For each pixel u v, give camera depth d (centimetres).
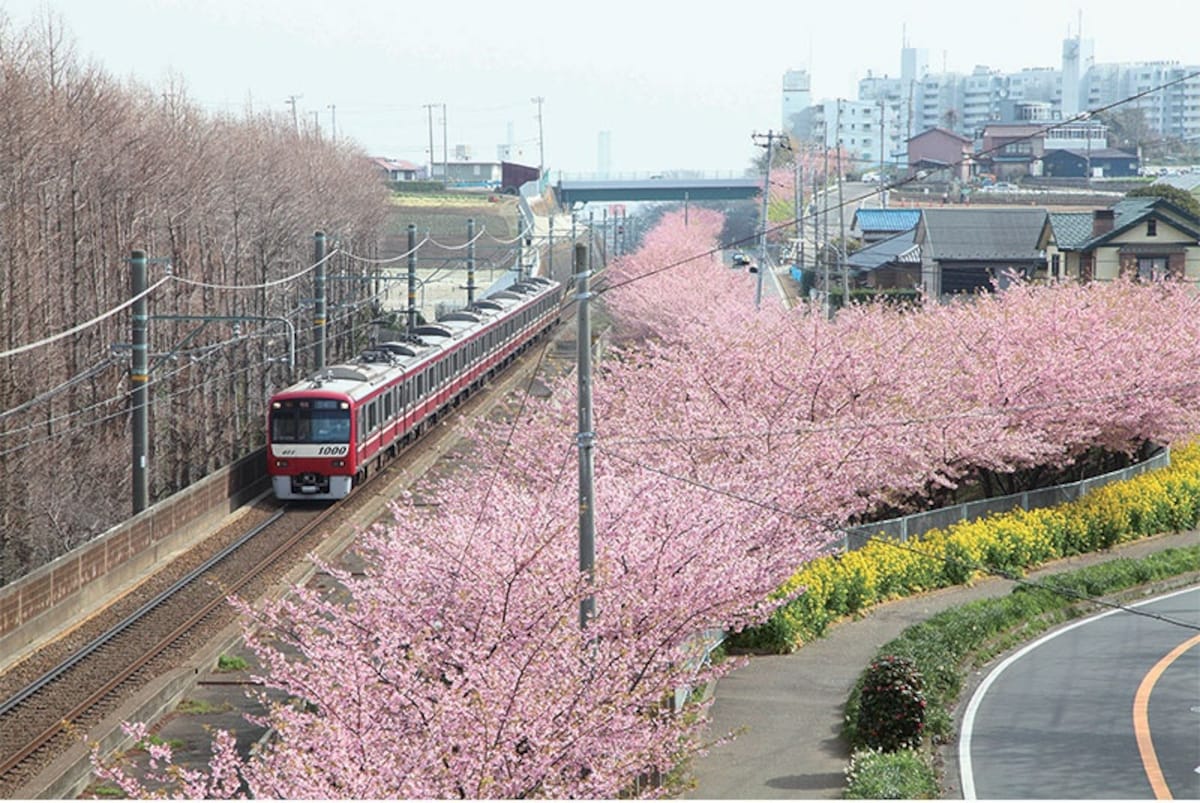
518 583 1603
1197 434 3959
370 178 8906
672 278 6944
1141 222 5931
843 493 2591
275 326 5647
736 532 1953
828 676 2242
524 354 6919
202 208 5181
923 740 1888
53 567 2559
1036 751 1894
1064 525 3184
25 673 2297
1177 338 3703
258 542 3209
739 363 2934
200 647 2405
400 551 1741
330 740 1277
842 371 2912
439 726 1320
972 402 3278
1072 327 3594
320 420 3606
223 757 1291
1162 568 3005
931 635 2309
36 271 3859
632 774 1426
